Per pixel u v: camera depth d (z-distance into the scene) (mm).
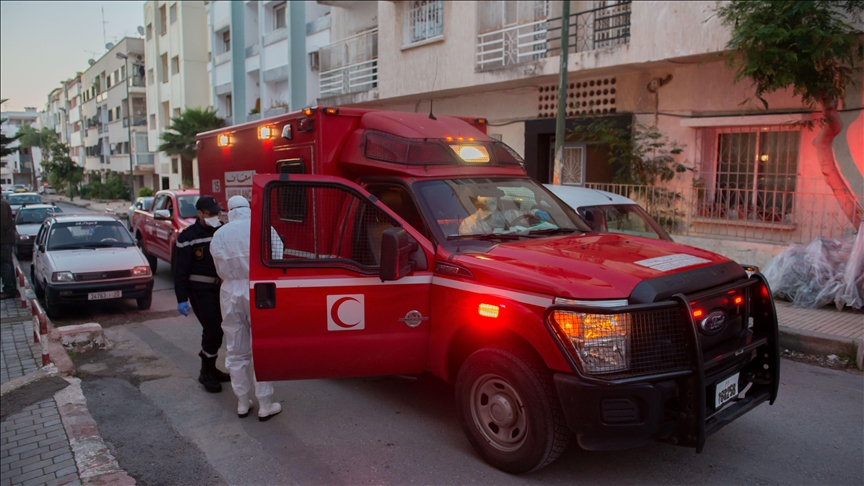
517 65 12305
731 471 3846
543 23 12766
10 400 5344
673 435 3373
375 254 4301
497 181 5051
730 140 9953
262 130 6613
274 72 24188
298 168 5836
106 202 46625
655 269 3604
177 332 8016
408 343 4223
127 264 9273
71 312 9469
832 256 7613
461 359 4266
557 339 3322
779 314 7191
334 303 4156
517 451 3691
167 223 11570
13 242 11117
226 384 5789
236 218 4781
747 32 7875
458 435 4477
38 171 96188
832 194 8555
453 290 4004
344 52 19406
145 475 4035
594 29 11305
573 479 3770
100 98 56938
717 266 3830
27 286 10758
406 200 4660
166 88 39938
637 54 10117
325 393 5414
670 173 10516
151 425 4855
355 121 5531
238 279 4746
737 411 3611
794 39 7734
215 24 30312
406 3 15133
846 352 5957
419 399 5223
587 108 12195
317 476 3945
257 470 4062
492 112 14344
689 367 3291
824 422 4566
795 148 9133
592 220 6617
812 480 3723
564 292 3379
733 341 3746
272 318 4129
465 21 13422
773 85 8273
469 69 13422
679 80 10492
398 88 15578
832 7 7648
